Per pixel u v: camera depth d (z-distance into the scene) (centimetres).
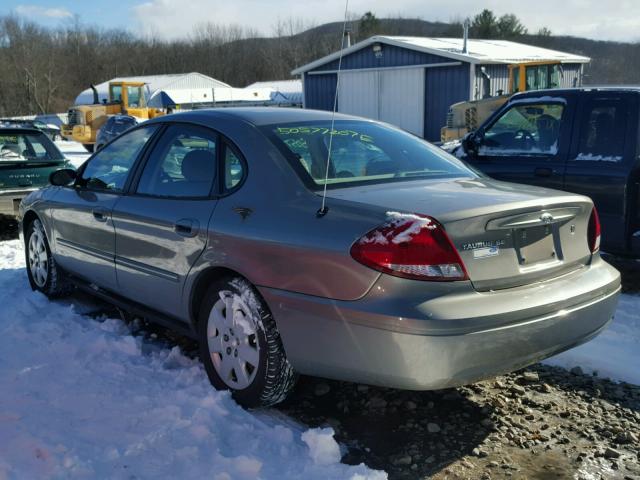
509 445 321
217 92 3178
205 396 353
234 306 345
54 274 538
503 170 604
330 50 8650
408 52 2530
